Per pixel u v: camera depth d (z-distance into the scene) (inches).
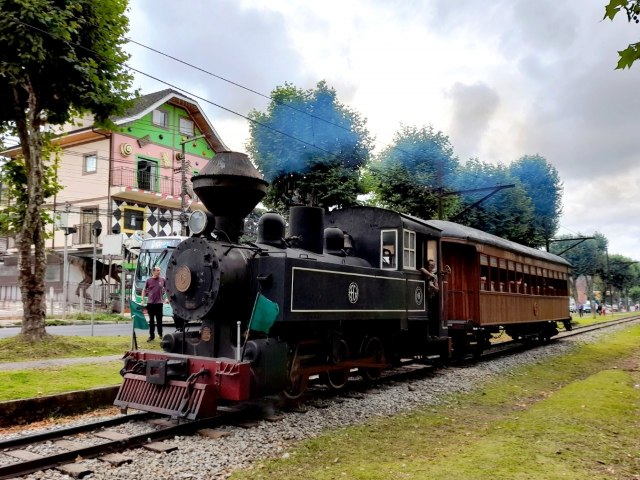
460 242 553.9
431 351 501.7
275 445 253.4
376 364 411.8
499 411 341.4
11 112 486.6
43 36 418.0
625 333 1007.0
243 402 334.6
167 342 323.6
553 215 1194.0
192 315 301.3
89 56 469.4
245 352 289.6
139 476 208.4
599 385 389.4
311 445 251.3
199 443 249.8
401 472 206.5
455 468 205.8
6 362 404.2
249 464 227.1
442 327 498.9
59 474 208.1
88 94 459.2
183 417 263.0
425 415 320.8
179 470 215.0
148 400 283.7
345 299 356.8
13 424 279.4
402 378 444.5
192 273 303.9
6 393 300.2
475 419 316.8
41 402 292.4
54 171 562.3
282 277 304.7
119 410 317.7
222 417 289.4
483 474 197.8
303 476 207.5
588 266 2251.5
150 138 1127.0
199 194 327.9
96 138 1067.3
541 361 581.6
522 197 1059.3
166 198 1103.6
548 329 837.2
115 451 235.0
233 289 304.3
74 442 244.5
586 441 245.3
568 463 212.2
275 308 289.0
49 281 1083.3
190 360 283.7
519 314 705.0
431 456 234.7
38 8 403.5
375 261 435.5
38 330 459.5
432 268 488.4
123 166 1067.9
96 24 468.4
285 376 305.4
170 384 278.1
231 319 312.0
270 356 292.8
